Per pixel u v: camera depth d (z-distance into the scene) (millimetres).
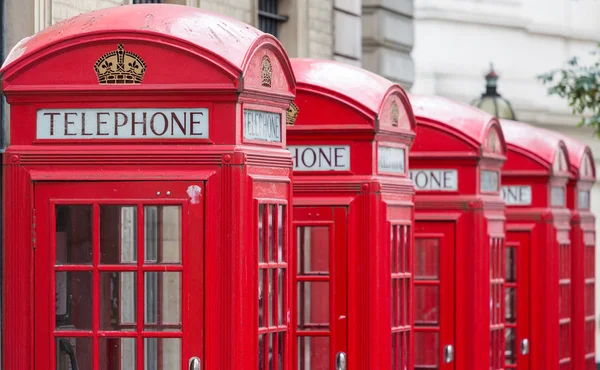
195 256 11500
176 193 11508
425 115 18453
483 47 45156
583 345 24500
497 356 19625
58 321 11656
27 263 11656
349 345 15055
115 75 11594
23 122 11703
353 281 15055
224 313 11492
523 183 22188
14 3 15070
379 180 15117
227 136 11508
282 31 23469
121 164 11562
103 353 11586
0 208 14281
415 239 18422
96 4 16484
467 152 18328
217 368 11500
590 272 25828
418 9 43531
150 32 11508
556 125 46438
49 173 11625
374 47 29875
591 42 49312
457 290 18297
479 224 18359
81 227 11625
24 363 11656
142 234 11555
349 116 15070
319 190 15102
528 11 46812
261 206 11867
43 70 11672
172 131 11555
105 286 11602
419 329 18375
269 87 12141
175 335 11508
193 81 11492
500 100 30516
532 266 22078
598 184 45750
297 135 15141
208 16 12047
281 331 12414
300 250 15141
